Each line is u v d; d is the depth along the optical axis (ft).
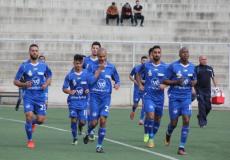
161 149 79.05
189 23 207.10
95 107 78.07
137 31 201.77
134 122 122.42
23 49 185.26
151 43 186.80
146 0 209.87
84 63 87.25
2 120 121.70
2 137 91.04
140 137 94.22
